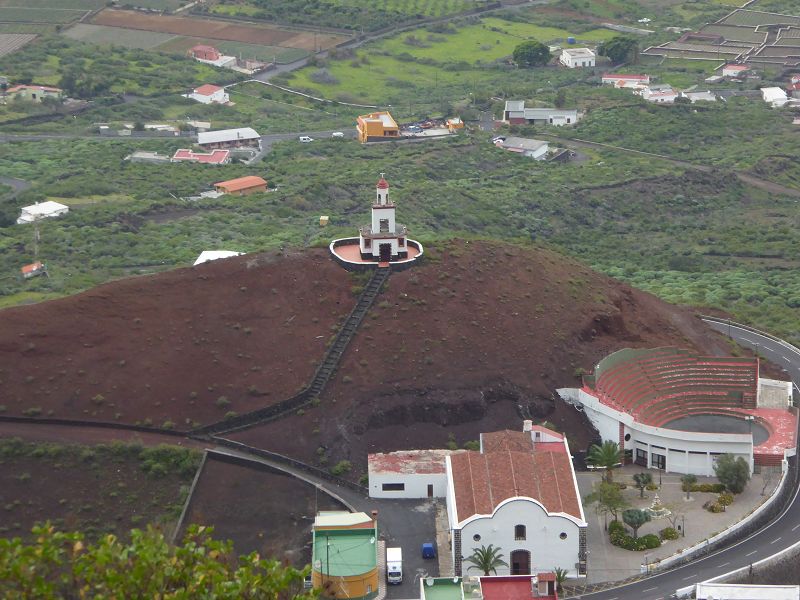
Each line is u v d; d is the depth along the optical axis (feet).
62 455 654.94
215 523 635.66
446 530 640.17
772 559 608.60
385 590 593.83
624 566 610.24
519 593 555.28
